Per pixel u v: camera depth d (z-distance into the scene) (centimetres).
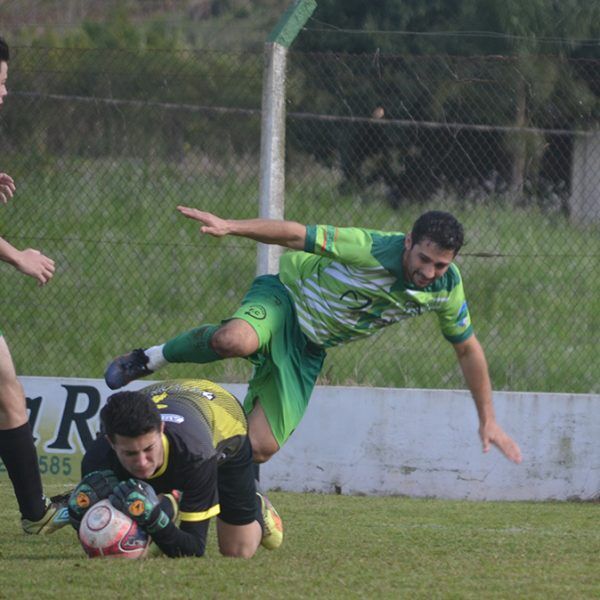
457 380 3003
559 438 2575
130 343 3288
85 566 1430
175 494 1470
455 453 2581
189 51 2989
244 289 3381
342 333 1892
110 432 1366
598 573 1535
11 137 3241
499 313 3222
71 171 3303
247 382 2808
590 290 3228
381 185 3038
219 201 3322
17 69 3177
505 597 1347
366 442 2595
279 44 2661
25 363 3222
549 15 3988
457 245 1747
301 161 3025
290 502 2411
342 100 2953
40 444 2641
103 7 5031
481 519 2216
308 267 1895
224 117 3266
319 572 1476
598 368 3117
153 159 3303
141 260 3375
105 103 3216
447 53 3988
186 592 1311
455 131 2995
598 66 3008
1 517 2083
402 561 1616
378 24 4012
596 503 2536
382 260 1798
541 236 3139
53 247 3372
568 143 3048
